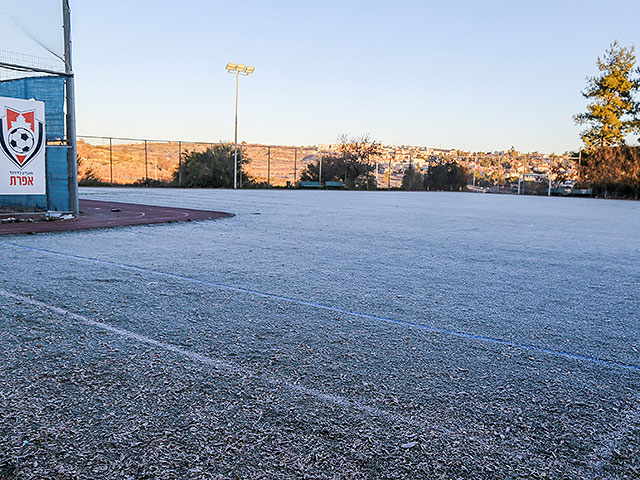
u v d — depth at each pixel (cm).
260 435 257
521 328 464
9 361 343
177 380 321
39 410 277
